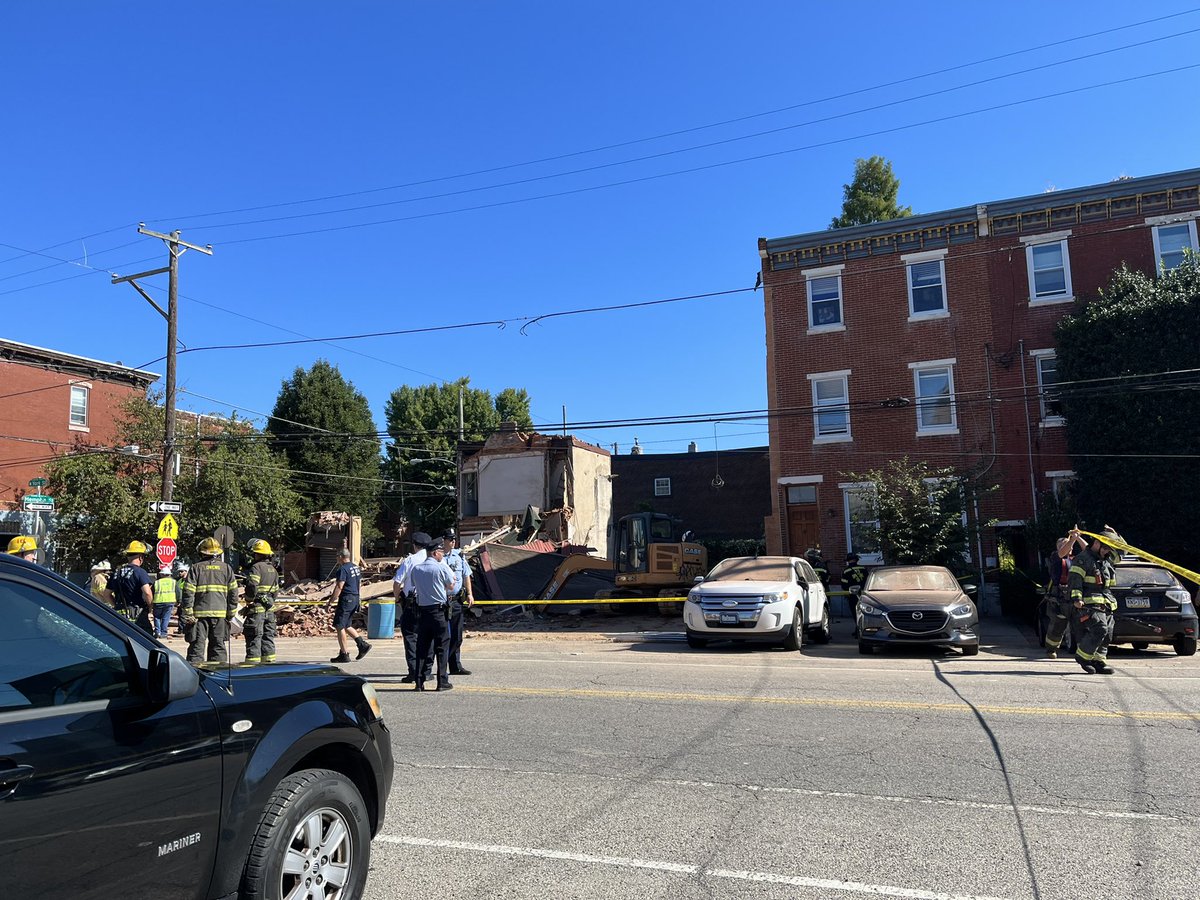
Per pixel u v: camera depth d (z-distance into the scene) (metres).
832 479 25.66
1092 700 8.98
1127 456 20.23
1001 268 24.75
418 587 10.21
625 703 9.16
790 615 14.68
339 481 44.22
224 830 3.27
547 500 36.22
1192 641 13.37
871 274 26.02
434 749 7.20
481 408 54.22
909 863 4.58
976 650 13.78
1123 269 22.59
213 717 3.34
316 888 3.67
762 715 8.41
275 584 13.31
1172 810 5.36
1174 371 19.75
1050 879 4.34
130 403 32.88
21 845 2.55
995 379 24.45
